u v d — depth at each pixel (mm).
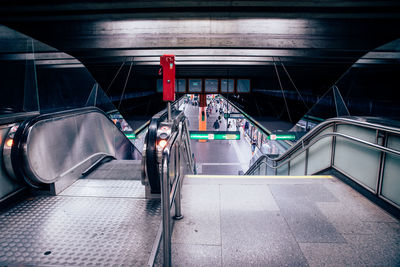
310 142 4684
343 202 2961
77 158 3826
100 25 7961
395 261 1984
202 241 2227
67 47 8117
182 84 18234
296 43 7801
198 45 7910
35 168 2764
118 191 3119
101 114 4969
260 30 7754
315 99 17328
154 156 2668
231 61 11422
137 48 8039
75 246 2043
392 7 6262
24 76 9320
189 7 6473
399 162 2588
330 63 10953
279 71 14156
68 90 13109
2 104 8625
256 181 3605
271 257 2031
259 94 22703
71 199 2895
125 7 5977
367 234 2338
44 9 6051
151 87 21938
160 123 2895
